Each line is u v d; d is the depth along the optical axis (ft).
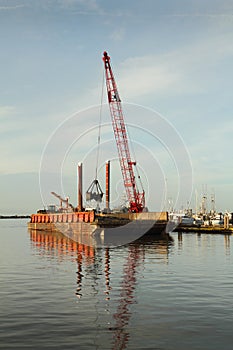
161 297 81.35
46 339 55.83
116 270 121.08
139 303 76.38
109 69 379.96
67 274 113.29
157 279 103.30
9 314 68.64
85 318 66.23
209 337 56.39
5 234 386.93
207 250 193.06
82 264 136.87
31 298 81.00
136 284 96.27
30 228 498.69
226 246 219.00
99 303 76.64
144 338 56.24
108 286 94.02
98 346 53.16
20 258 157.99
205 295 82.79
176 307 73.00
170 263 138.21
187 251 188.24
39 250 198.08
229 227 399.03
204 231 397.80
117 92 381.19
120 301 78.18
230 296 81.61
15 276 109.40
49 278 105.91
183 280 101.19
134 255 169.48
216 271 117.19
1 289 90.38
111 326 61.72
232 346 52.80
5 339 55.83
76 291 88.22
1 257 162.09
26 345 53.52
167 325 62.03
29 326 61.77
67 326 61.82
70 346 53.21
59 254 175.63
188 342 54.44
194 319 65.10
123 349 52.03
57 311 70.69
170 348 52.31
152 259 152.46
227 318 65.41
